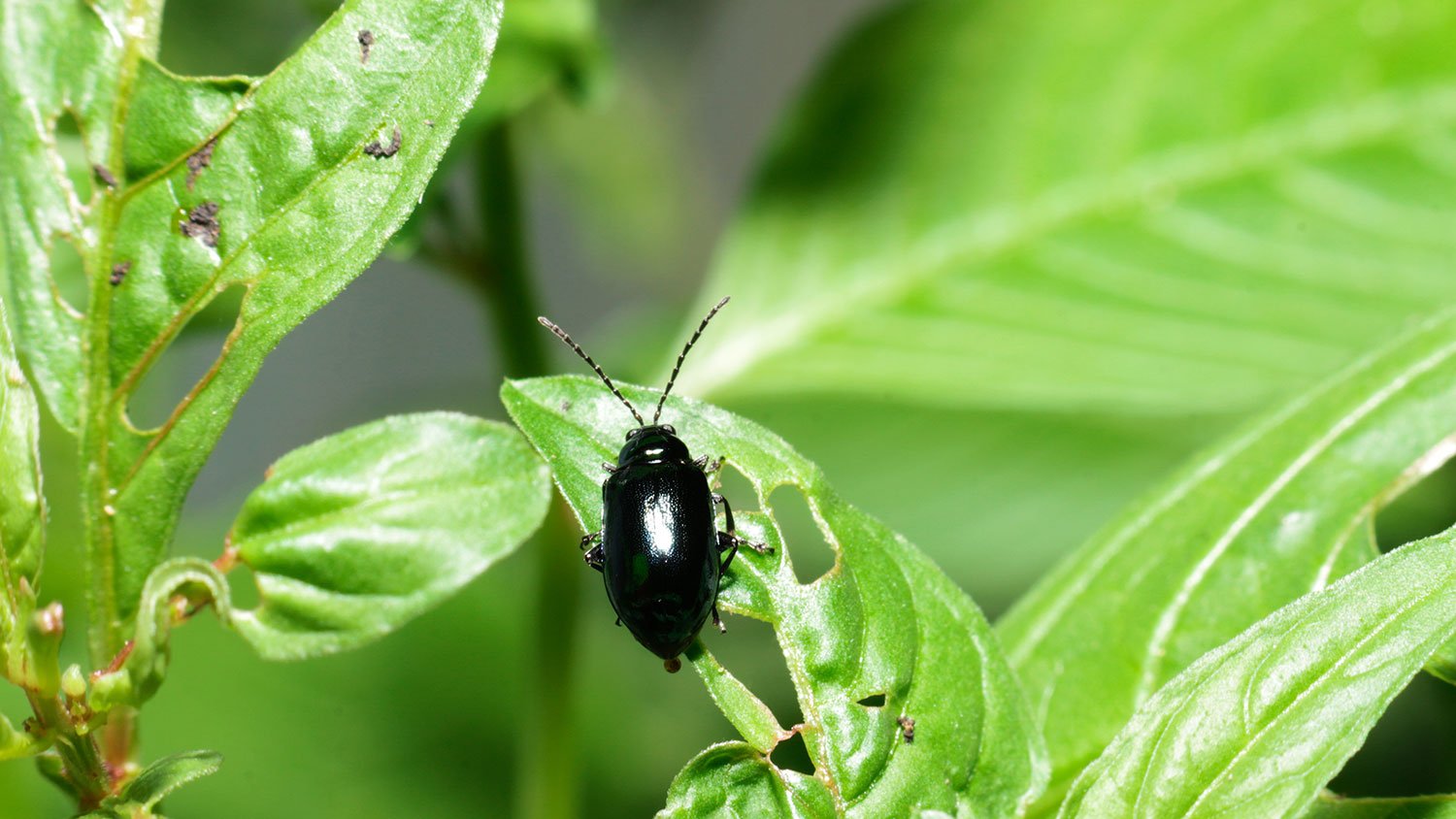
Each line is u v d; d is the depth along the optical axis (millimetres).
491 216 105
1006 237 109
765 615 88
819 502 89
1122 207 109
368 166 88
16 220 88
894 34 110
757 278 109
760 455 89
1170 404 105
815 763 88
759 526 89
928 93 110
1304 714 86
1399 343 92
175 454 88
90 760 87
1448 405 91
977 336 107
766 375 107
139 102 88
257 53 107
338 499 88
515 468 89
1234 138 109
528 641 107
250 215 88
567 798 106
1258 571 91
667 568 95
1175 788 86
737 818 87
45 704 87
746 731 88
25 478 87
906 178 109
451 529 88
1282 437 92
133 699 87
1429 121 108
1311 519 91
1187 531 91
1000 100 109
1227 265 108
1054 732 90
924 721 88
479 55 88
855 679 88
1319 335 106
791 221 109
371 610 88
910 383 106
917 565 89
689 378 108
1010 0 109
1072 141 109
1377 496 91
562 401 89
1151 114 109
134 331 88
